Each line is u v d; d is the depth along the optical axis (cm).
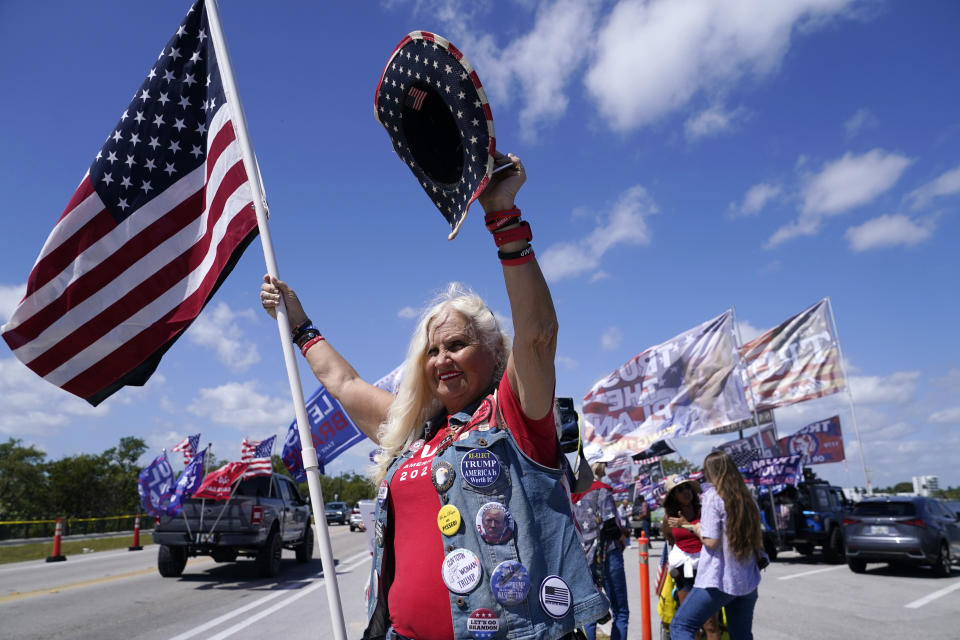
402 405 216
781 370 1756
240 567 1539
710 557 441
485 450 180
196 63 342
